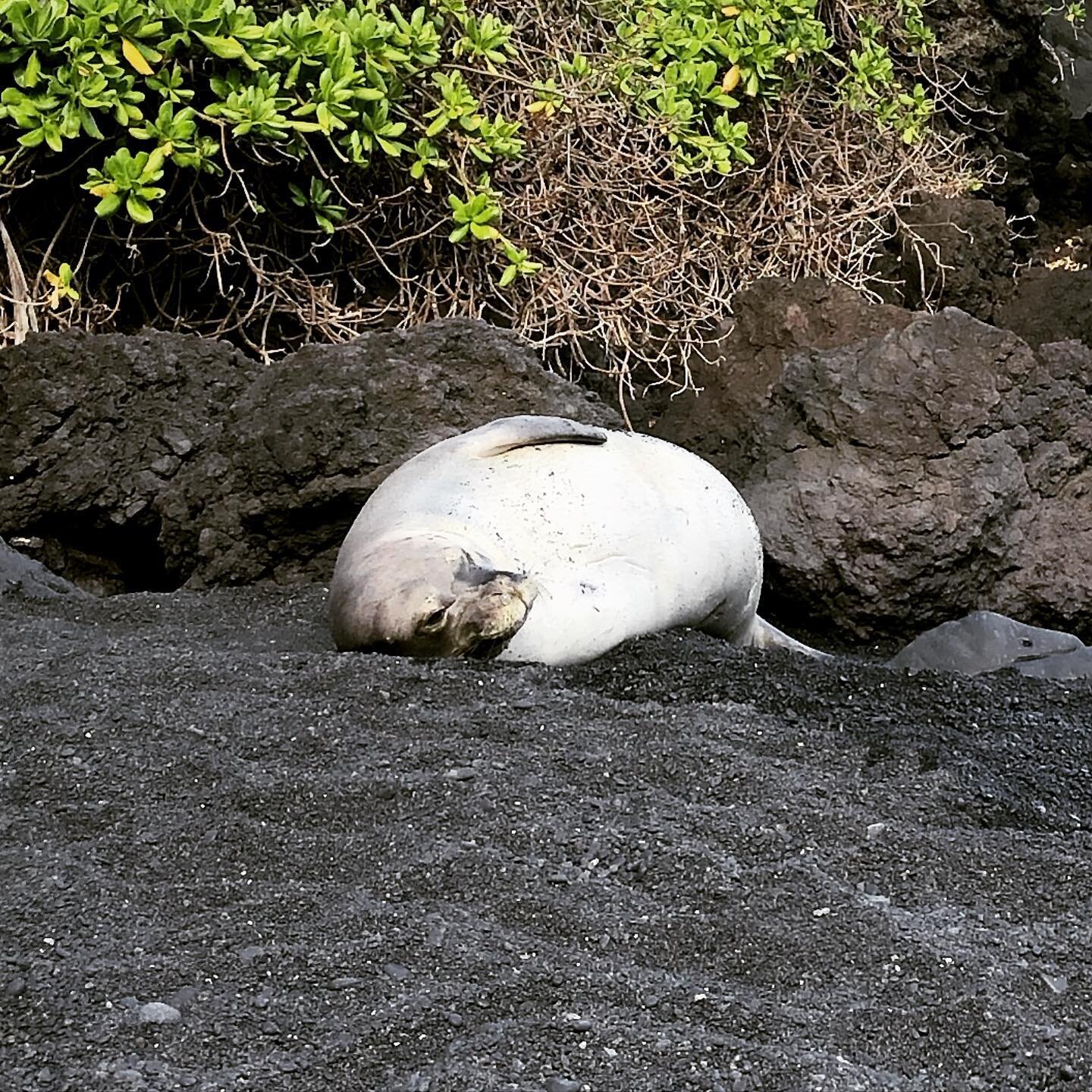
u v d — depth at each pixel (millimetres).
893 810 6152
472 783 6109
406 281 13984
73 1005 4566
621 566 8055
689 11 16062
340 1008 4617
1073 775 6648
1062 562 10703
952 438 10664
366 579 7555
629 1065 4422
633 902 5359
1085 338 14312
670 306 15109
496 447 8344
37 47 11914
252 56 12500
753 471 11250
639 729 6711
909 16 19391
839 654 10438
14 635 8039
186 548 10797
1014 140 21625
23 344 11070
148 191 12203
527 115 14703
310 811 5926
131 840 5648
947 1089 4453
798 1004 4809
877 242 16422
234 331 13758
